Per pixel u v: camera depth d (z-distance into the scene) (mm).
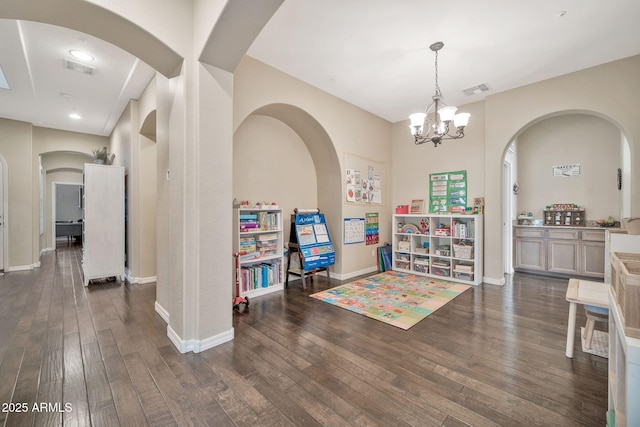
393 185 5633
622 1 2387
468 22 2676
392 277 4691
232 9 1839
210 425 1512
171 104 2480
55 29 2658
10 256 5141
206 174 2307
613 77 3357
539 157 5328
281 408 1638
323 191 4848
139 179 4344
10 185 5125
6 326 2750
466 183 4684
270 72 3494
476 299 3580
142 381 1887
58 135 5863
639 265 1132
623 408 1062
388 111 5074
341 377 1935
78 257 6598
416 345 2385
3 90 3947
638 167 3197
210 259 2342
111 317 2984
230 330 2479
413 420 1538
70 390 1795
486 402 1681
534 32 2820
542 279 4598
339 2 2416
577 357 2184
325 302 3475
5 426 1505
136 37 2084
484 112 4508
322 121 4191
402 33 2850
